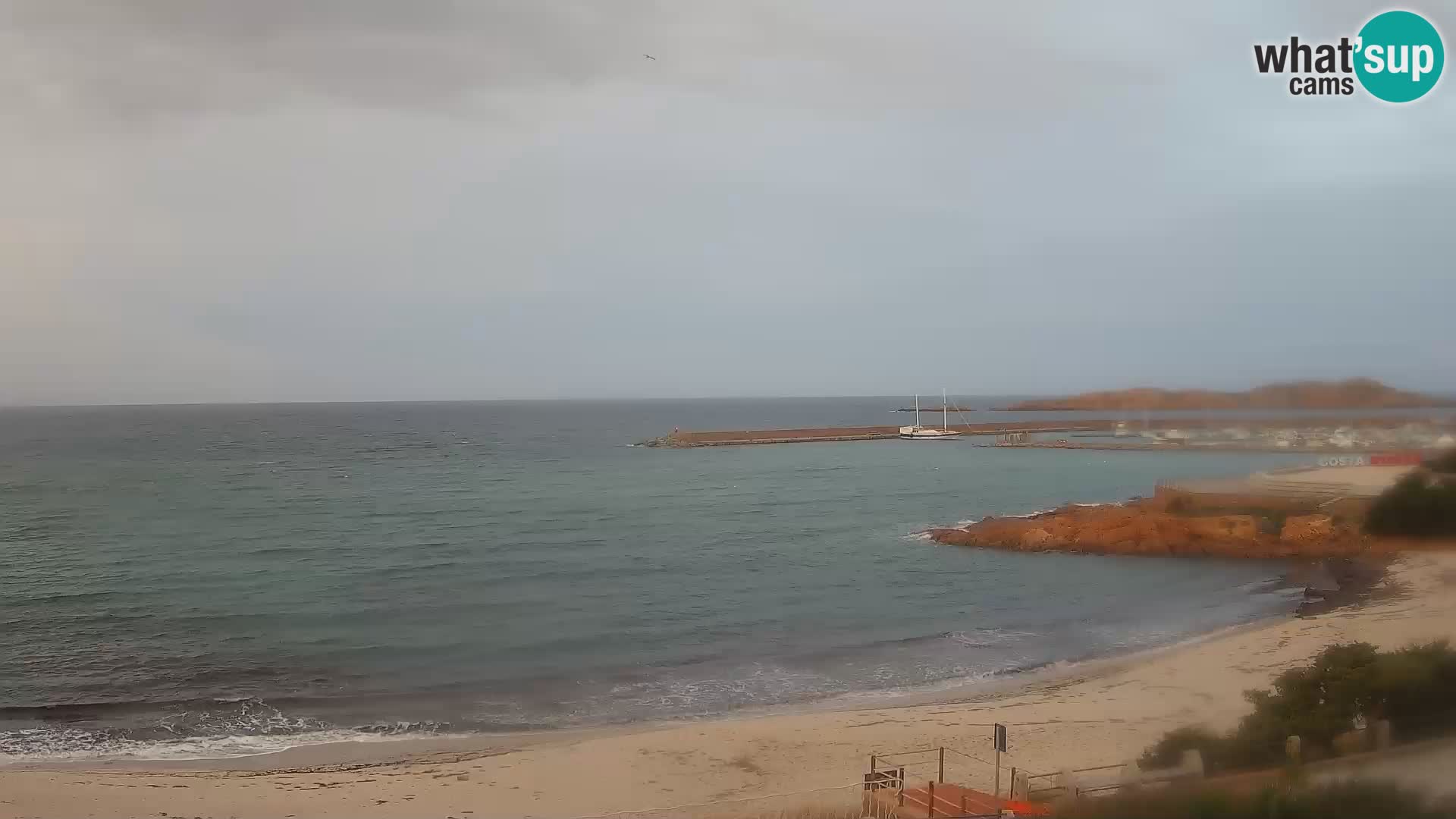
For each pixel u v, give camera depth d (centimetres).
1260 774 1110
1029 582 3741
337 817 1423
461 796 1531
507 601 3416
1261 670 2033
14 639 2823
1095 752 1642
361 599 3438
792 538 5059
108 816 1396
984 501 6850
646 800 1509
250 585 3725
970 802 1335
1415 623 1861
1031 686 2244
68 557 4425
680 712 2100
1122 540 4306
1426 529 2167
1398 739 1126
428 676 2412
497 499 7006
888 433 15775
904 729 1862
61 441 14538
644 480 8625
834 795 1502
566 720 2042
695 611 3231
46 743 1875
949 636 2836
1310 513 3862
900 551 4591
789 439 14462
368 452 12450
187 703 2164
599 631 2927
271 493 7394
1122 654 2544
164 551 4603
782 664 2530
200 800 1488
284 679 2384
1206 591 3478
